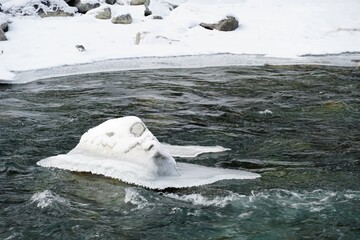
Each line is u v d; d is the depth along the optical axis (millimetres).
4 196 6582
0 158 7832
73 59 16016
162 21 21547
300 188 6855
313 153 8203
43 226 5855
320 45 19203
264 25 21797
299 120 10008
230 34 20547
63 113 10391
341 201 6457
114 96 11898
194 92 12383
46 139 8758
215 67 15562
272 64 16016
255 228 5848
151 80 13688
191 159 7914
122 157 7281
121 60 16328
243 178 7141
